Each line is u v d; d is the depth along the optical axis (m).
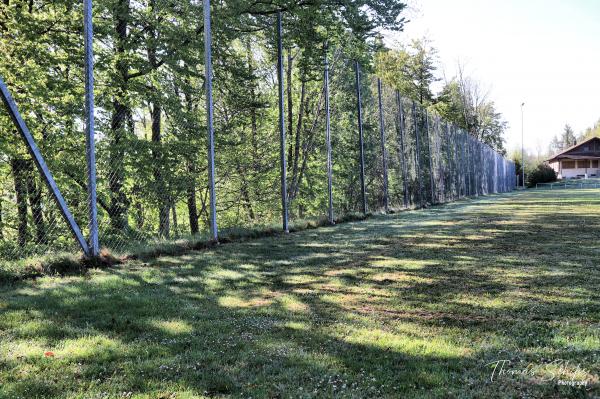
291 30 14.26
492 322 3.69
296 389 2.46
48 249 6.81
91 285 5.21
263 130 17.42
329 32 15.43
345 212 16.72
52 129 9.34
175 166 10.99
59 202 6.18
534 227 11.60
